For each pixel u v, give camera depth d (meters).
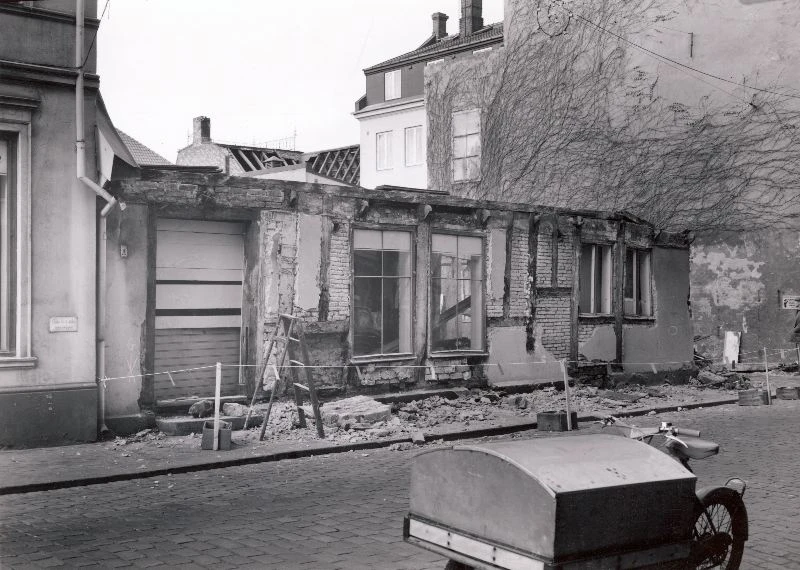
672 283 20.94
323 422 12.44
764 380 22.39
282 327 12.44
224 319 12.92
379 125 48.00
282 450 10.68
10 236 10.79
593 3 27.44
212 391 12.81
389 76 48.22
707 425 14.09
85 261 11.16
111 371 11.59
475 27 44.56
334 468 9.97
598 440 4.95
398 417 13.44
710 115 25.61
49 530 6.99
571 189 27.69
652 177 26.44
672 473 4.59
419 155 45.78
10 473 9.07
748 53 25.03
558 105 27.98
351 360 14.25
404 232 15.17
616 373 19.08
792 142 24.44
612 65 27.09
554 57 28.12
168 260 12.34
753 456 10.95
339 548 6.50
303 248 13.55
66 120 11.09
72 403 10.95
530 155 28.44
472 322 16.31
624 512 4.30
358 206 14.30
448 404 14.93
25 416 10.62
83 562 6.06
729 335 25.58
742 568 6.19
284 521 7.34
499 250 16.64
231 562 6.10
